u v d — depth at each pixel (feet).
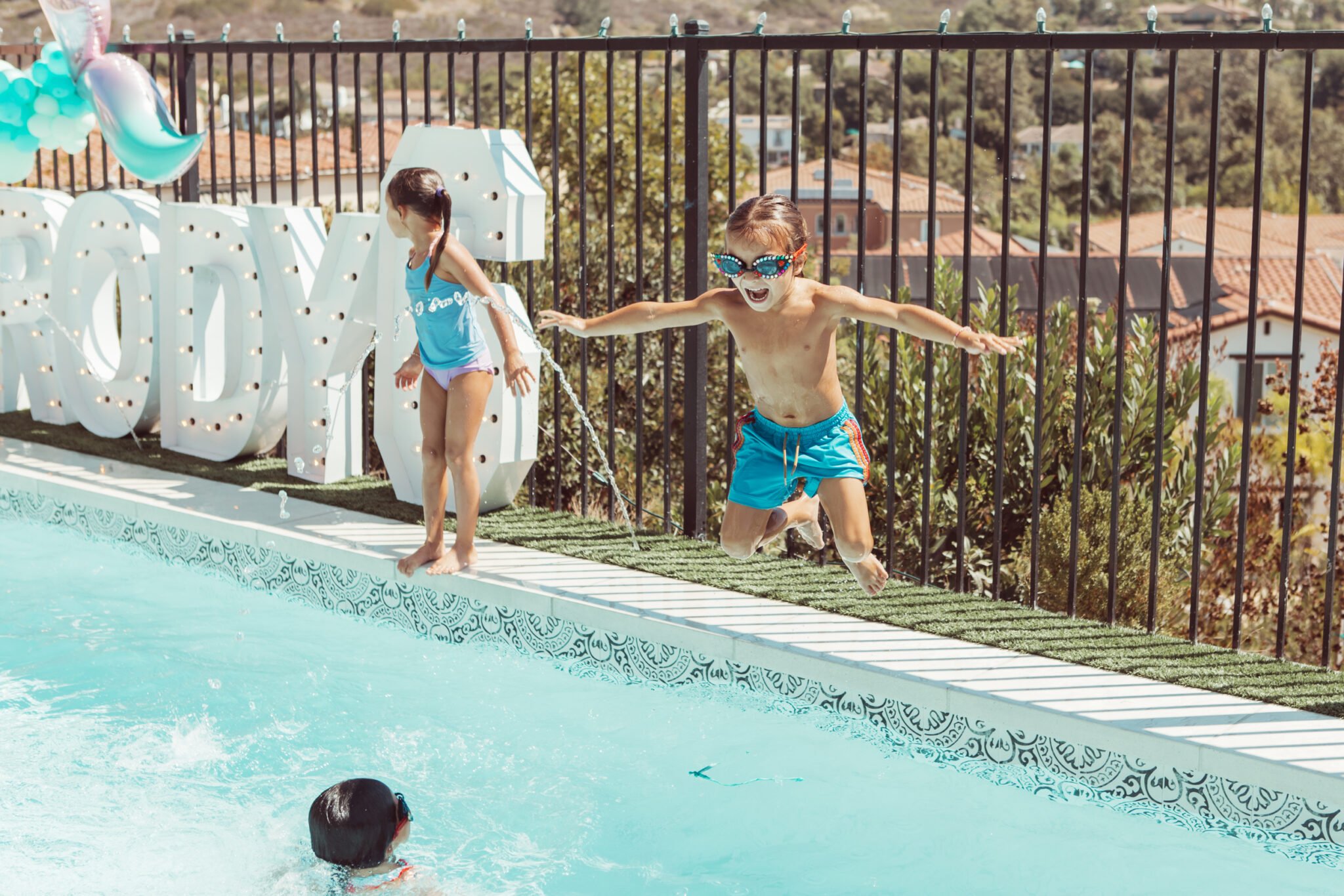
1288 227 189.57
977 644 14.35
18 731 14.06
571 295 29.89
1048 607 18.67
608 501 26.37
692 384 18.53
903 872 11.27
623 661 15.46
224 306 22.00
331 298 20.79
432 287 16.16
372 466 24.45
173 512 19.65
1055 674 13.42
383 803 11.24
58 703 14.84
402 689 15.33
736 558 17.62
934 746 13.23
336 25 21.34
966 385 16.19
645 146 66.44
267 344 21.80
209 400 22.74
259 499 20.40
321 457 21.39
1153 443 19.99
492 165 18.65
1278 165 214.90
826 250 16.44
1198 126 218.59
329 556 17.88
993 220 192.34
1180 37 13.55
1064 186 202.59
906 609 15.51
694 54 17.67
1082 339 15.20
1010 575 19.86
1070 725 12.23
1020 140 215.10
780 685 14.25
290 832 12.00
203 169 64.03
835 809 12.34
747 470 12.92
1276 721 12.12
